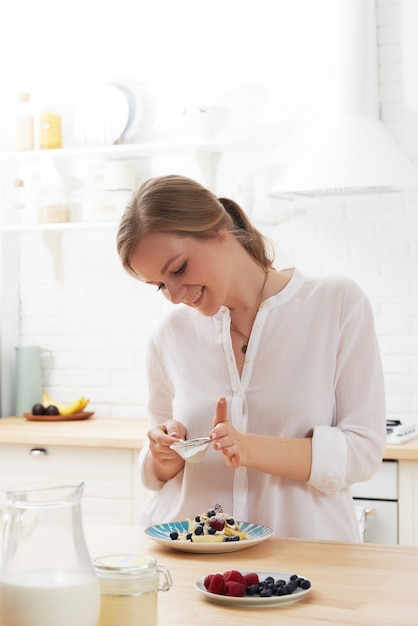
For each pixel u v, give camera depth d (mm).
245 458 1848
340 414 2033
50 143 4301
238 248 2092
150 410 2309
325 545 1797
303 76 4051
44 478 3775
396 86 3893
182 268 1855
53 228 4238
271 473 1900
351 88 3699
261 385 2072
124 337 4395
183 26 4250
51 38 4480
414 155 3885
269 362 2070
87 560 1197
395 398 3926
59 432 3807
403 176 3504
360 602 1411
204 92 4215
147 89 4312
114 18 4363
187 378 2150
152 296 4344
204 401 2109
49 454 3764
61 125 4371
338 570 1604
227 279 1925
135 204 1864
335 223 4000
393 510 3318
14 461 3826
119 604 1256
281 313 2082
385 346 3936
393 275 3932
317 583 1523
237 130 4152
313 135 3688
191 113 3969
